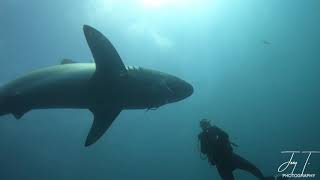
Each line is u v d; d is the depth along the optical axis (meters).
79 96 2.42
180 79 2.56
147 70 2.48
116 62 2.30
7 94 2.50
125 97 2.42
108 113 2.48
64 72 2.46
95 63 2.29
